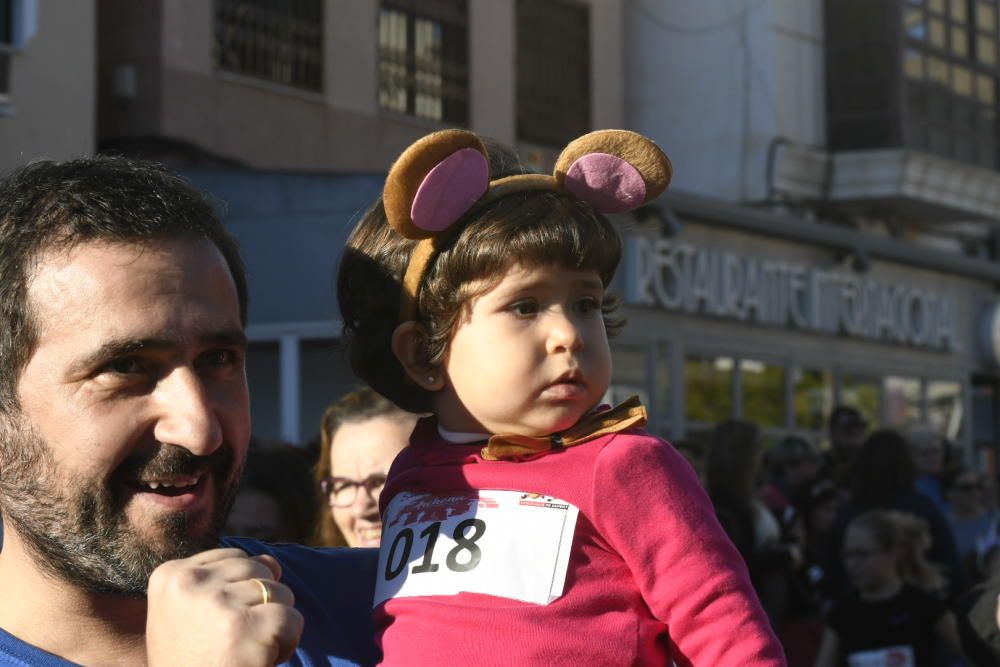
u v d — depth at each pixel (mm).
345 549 2311
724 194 15852
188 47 11453
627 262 10805
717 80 15969
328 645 2055
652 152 2107
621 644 1910
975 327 15617
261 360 9633
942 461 8805
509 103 14391
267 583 1604
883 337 14023
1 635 1790
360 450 3797
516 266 2008
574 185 2104
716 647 1906
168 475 1726
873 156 15906
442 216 2037
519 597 1925
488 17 14211
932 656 5480
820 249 13297
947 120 16875
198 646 1550
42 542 1740
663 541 1947
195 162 11383
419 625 1957
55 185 1789
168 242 1768
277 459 4234
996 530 8477
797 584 6008
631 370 10867
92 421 1708
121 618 1822
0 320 1754
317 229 9250
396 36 13430
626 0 16453
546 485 1991
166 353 1737
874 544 5547
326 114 12594
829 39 16375
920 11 16578
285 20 12383
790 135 15898
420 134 13516
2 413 1762
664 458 2002
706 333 11719
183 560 1640
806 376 12977
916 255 14297
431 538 2033
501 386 2016
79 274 1727
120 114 11250
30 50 9633
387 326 2217
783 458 8195
